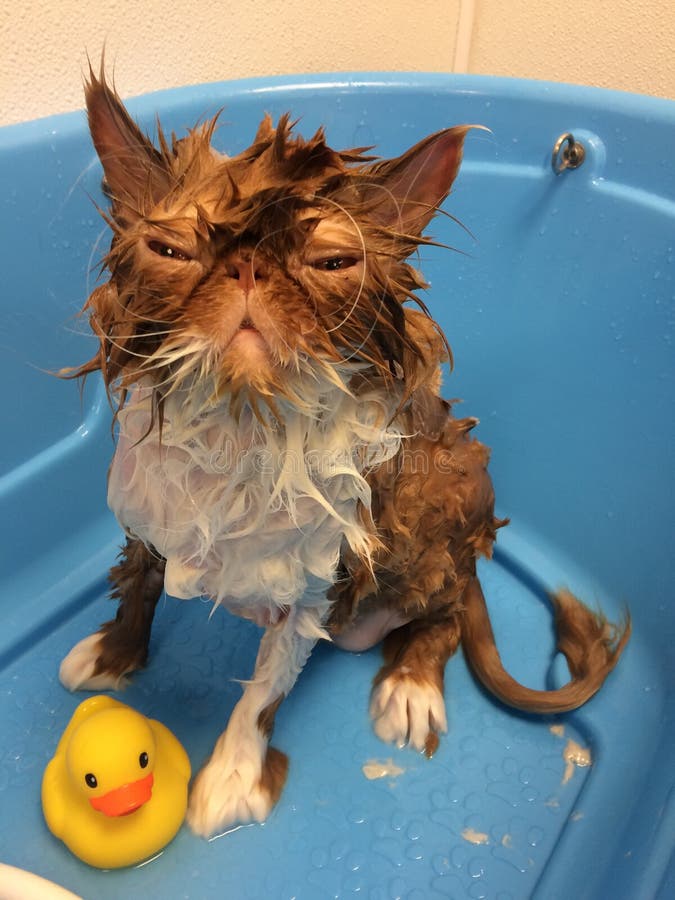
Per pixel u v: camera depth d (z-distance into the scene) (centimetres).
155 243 23
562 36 67
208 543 30
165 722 44
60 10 46
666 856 32
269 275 23
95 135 27
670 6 61
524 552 55
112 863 37
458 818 42
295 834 40
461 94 53
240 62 57
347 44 63
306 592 34
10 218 45
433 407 38
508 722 46
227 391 24
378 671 48
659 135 48
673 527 47
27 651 48
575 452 53
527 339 55
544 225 53
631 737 44
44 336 49
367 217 25
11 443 49
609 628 48
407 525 37
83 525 54
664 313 48
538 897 37
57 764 38
